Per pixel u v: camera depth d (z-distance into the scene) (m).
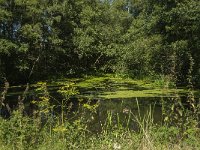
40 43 33.91
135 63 30.78
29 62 34.03
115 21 43.25
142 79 30.03
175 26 24.42
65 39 36.53
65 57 36.97
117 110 14.15
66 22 36.03
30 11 32.59
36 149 6.07
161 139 6.38
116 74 33.00
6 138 6.24
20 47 31.19
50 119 7.00
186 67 23.22
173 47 23.69
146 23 28.09
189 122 6.36
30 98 20.03
